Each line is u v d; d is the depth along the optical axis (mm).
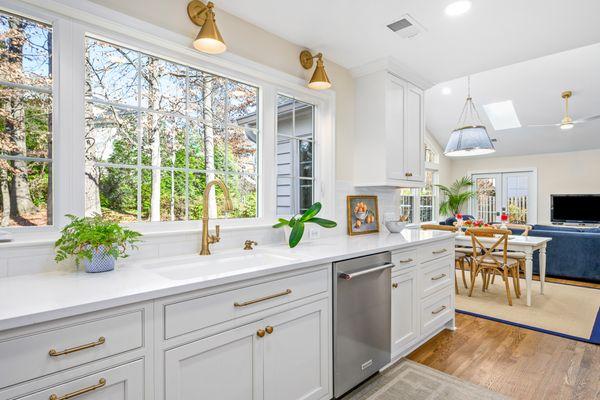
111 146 1634
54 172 1408
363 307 1883
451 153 4078
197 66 1907
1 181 1323
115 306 968
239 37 2047
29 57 1374
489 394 1861
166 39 1698
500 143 7195
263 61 2178
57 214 1404
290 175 2484
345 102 2811
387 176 2703
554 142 6746
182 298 1126
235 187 2137
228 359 1263
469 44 2404
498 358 2293
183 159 1903
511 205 7711
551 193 7211
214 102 2035
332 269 1721
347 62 2713
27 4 1322
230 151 2113
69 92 1436
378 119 2734
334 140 2674
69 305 888
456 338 2635
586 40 2338
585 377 2043
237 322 1288
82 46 1475
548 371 2117
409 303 2287
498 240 3609
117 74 1659
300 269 1538
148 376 1047
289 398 1498
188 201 1925
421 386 1938
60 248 1277
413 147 3016
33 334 840
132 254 1587
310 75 2508
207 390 1199
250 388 1339
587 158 6824
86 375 924
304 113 2586
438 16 2041
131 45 1641
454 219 6102
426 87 3164
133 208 1713
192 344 1151
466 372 2102
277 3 1904
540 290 3955
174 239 1737
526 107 5812
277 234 2252
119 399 991
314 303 1611
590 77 4855
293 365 1517
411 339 2299
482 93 5789
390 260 2094
